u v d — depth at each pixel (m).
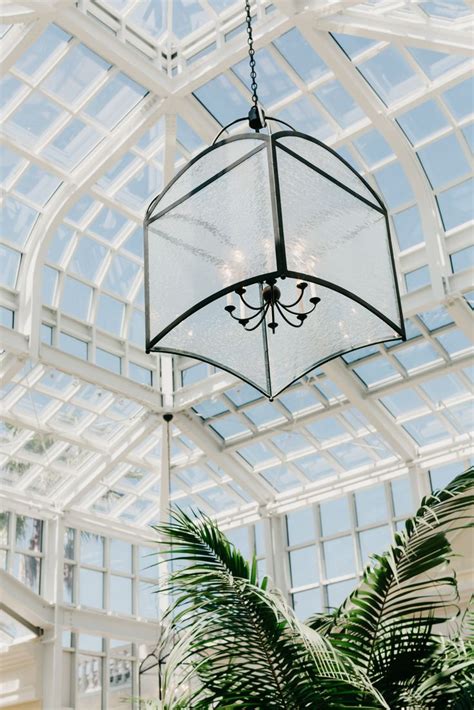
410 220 12.83
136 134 12.02
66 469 15.98
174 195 3.76
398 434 15.49
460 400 14.72
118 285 14.45
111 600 16.91
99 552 17.06
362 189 3.90
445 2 9.72
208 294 3.52
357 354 14.23
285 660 2.81
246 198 3.45
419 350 14.02
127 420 15.59
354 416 15.70
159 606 17.52
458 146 11.80
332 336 4.43
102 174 12.41
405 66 11.00
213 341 4.49
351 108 11.79
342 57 10.84
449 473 15.70
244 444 16.34
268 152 3.42
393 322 3.80
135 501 17.41
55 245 13.38
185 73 11.52
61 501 16.33
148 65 11.43
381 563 3.10
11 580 14.90
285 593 16.97
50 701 15.01
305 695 2.78
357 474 16.45
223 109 12.20
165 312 3.70
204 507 18.11
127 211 13.41
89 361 14.05
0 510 15.50
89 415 15.19
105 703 16.11
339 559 16.70
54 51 10.89
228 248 3.48
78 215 13.23
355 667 2.72
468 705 2.82
